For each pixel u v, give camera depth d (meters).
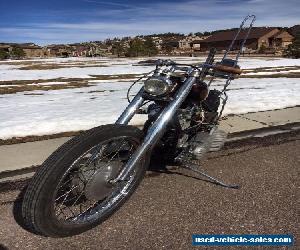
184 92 3.40
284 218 3.16
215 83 11.81
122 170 3.05
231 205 3.37
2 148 4.89
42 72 19.84
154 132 3.20
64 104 8.38
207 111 4.05
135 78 14.99
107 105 8.09
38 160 4.44
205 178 3.95
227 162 4.44
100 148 2.93
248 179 3.96
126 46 71.88
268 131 5.78
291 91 9.93
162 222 3.08
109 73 17.84
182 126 3.76
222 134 4.10
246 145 5.05
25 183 3.84
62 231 2.77
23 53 83.25
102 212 3.03
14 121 6.42
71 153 2.67
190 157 3.82
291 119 6.51
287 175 4.08
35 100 9.13
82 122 6.27
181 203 3.40
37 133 5.57
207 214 3.21
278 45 76.44
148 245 2.77
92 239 2.85
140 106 3.38
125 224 3.05
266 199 3.50
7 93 10.70
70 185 2.96
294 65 21.84
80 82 13.55
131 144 3.16
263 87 10.88
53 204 2.67
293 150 4.90
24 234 2.90
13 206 3.35
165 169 4.15
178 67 3.52
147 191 3.62
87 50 92.81
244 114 6.88
